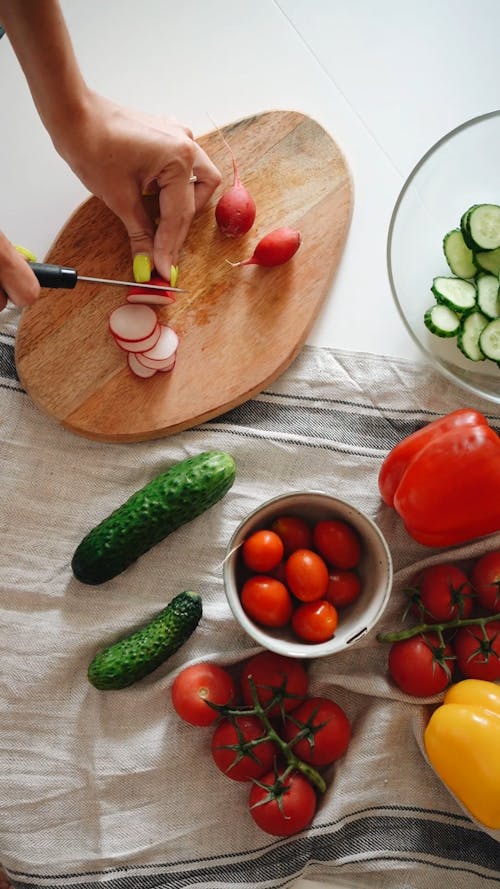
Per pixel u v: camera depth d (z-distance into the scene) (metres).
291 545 0.76
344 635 0.73
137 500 0.75
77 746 0.79
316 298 0.79
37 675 0.79
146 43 0.83
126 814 0.78
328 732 0.75
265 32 0.83
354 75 0.83
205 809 0.78
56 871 0.78
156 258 0.77
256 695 0.73
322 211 0.80
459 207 0.80
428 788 0.77
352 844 0.77
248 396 0.79
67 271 0.71
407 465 0.75
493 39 0.83
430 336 0.80
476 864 0.77
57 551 0.80
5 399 0.80
